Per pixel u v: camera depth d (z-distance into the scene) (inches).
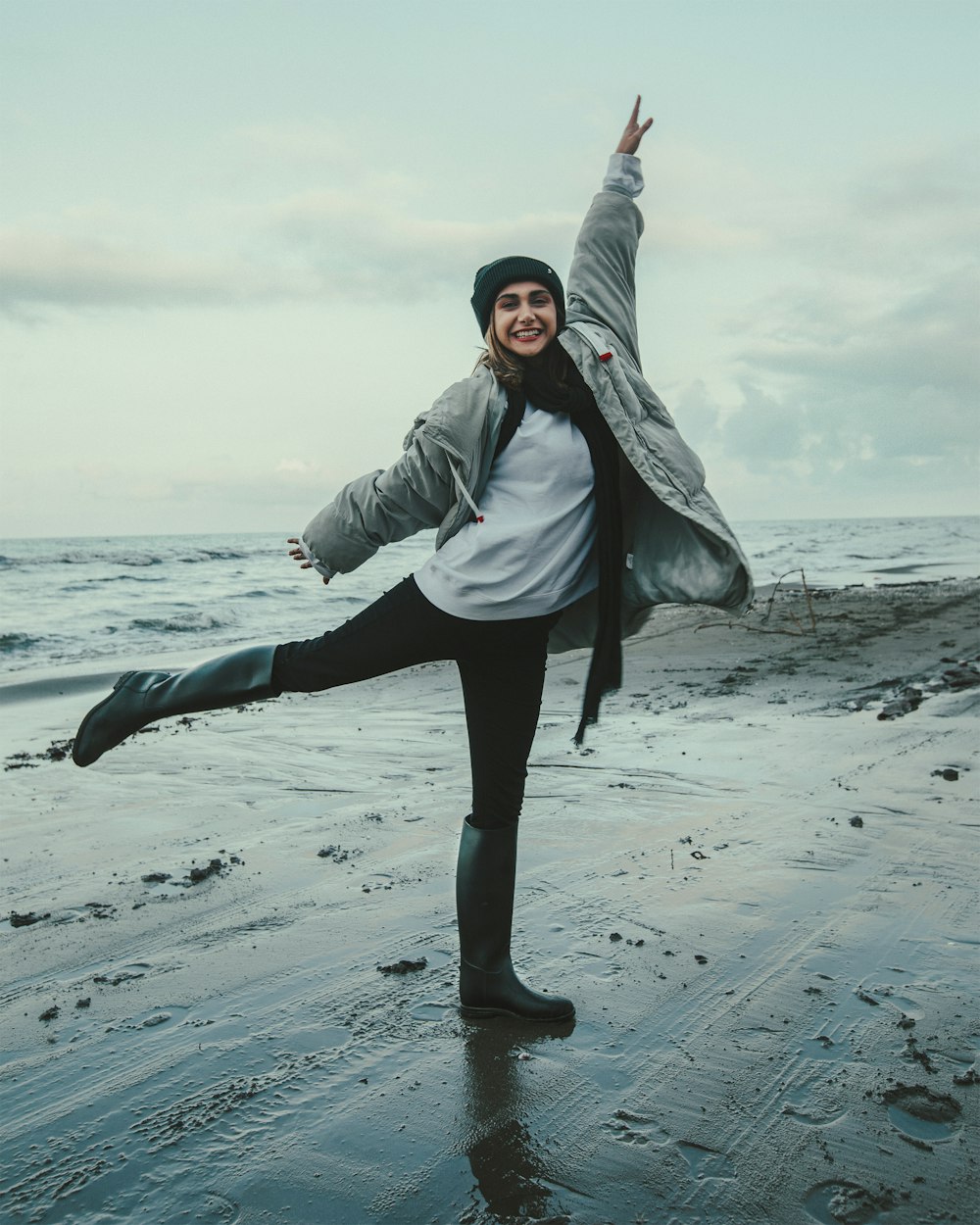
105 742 101.0
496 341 93.5
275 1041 97.3
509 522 92.0
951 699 271.7
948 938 118.3
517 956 116.2
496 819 101.7
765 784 193.9
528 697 100.5
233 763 226.8
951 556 1434.5
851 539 2362.2
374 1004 105.0
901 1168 75.9
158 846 163.2
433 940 121.7
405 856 155.3
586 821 171.0
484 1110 84.6
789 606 584.1
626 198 107.0
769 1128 81.3
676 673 350.0
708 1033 97.4
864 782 191.9
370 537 95.4
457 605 92.1
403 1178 75.5
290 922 128.1
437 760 227.8
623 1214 71.1
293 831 170.7
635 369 99.0
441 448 89.8
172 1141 80.9
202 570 1248.8
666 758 219.1
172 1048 96.3
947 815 167.9
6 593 896.9
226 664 97.7
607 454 95.2
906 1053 92.7
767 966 112.0
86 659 487.5
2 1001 107.3
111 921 129.4
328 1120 83.5
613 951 117.0
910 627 454.3
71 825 176.4
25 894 140.4
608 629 98.0
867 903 130.0
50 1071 92.3
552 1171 76.1
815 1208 71.4
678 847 155.6
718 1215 70.8
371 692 339.3
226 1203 72.9
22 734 277.6
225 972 113.3
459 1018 101.7
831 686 309.6
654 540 98.7
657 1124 82.2
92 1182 75.7
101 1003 106.3
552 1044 96.0
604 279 103.5
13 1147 80.6
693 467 95.2
